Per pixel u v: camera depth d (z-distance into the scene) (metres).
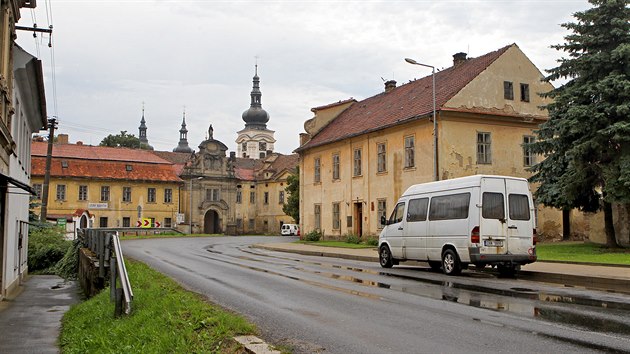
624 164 24.59
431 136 34.00
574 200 27.52
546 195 28.20
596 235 32.62
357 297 12.60
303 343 8.09
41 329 12.28
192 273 18.80
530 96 36.38
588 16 26.86
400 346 7.80
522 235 17.77
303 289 14.18
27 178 25.73
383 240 21.67
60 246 31.47
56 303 16.78
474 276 17.91
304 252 32.25
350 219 42.31
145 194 76.38
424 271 19.81
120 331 9.45
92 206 72.56
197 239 55.31
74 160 72.88
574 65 27.30
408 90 42.62
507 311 10.48
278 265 22.36
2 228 16.34
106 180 73.69
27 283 23.11
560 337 8.15
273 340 8.31
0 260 16.42
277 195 90.88
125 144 103.81
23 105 21.39
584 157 26.53
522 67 36.28
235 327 8.55
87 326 11.18
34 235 31.58
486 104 34.72
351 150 42.53
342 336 8.53
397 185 37.00
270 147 124.88
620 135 24.77
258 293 13.51
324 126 49.62
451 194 18.56
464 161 33.75
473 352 7.35
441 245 18.61
